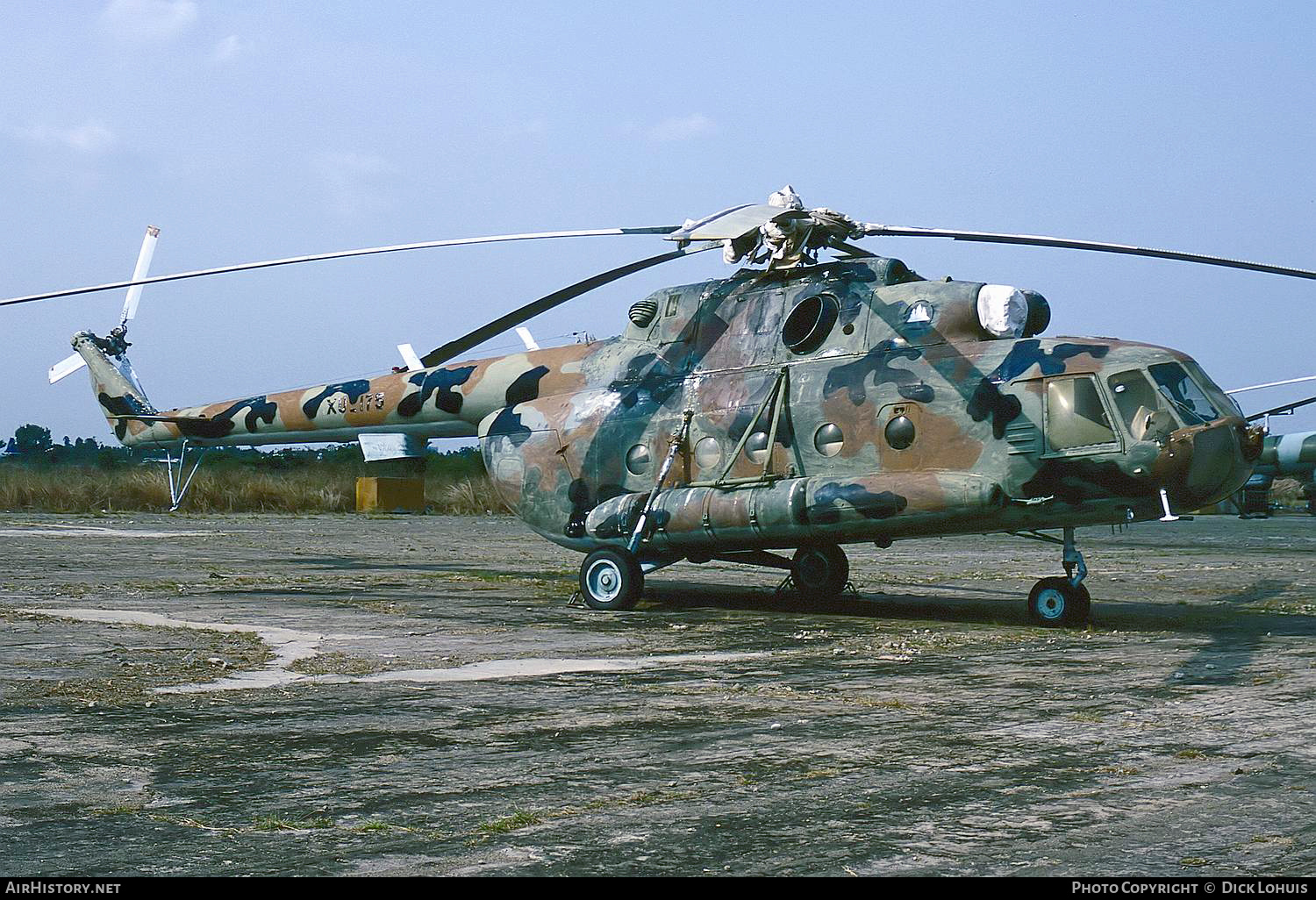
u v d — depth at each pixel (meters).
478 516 45.84
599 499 14.76
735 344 14.16
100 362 25.11
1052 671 9.24
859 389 12.98
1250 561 24.11
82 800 5.32
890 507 12.34
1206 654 10.23
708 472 13.95
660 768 5.99
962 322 12.79
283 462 49.66
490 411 16.56
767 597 15.61
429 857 4.56
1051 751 6.36
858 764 6.06
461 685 8.49
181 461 22.73
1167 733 6.79
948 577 19.53
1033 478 11.88
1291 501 72.38
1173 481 11.28
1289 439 47.19
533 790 5.54
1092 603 15.22
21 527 30.45
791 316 13.71
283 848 4.65
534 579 18.12
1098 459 11.54
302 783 5.65
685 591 16.53
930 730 6.93
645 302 15.27
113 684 8.30
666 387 14.52
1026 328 13.07
